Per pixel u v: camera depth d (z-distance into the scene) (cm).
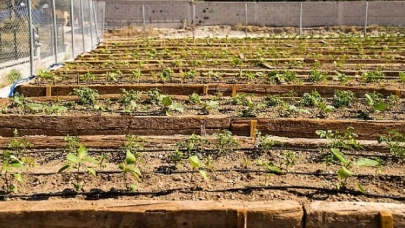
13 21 1001
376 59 1305
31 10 1011
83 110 672
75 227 345
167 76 957
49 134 600
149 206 346
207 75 1012
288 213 341
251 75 946
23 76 1016
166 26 2931
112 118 600
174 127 595
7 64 963
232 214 341
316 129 592
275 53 1429
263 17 2969
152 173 429
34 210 343
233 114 654
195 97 717
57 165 457
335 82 934
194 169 435
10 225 344
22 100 714
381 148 493
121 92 823
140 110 673
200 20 2975
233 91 833
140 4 2900
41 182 413
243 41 1928
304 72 1041
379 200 380
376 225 340
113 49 1606
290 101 750
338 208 344
